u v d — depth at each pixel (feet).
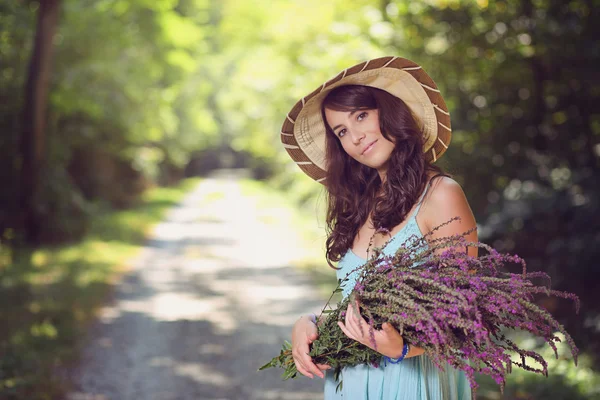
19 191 48.32
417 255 6.11
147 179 106.63
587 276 23.63
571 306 23.50
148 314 28.81
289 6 49.73
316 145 7.77
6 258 42.34
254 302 31.86
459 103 32.60
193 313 29.17
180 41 63.05
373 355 6.70
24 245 47.78
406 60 6.74
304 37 46.75
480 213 31.48
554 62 29.09
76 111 56.08
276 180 108.17
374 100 6.93
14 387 17.11
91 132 58.18
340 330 6.59
